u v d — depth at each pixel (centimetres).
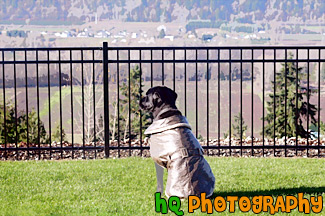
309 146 710
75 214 433
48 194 505
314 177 569
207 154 720
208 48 706
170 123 454
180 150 445
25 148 717
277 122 1722
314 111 1650
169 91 469
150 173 595
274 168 619
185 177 439
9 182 562
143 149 714
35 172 609
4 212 443
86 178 574
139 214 431
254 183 539
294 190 507
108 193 506
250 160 673
